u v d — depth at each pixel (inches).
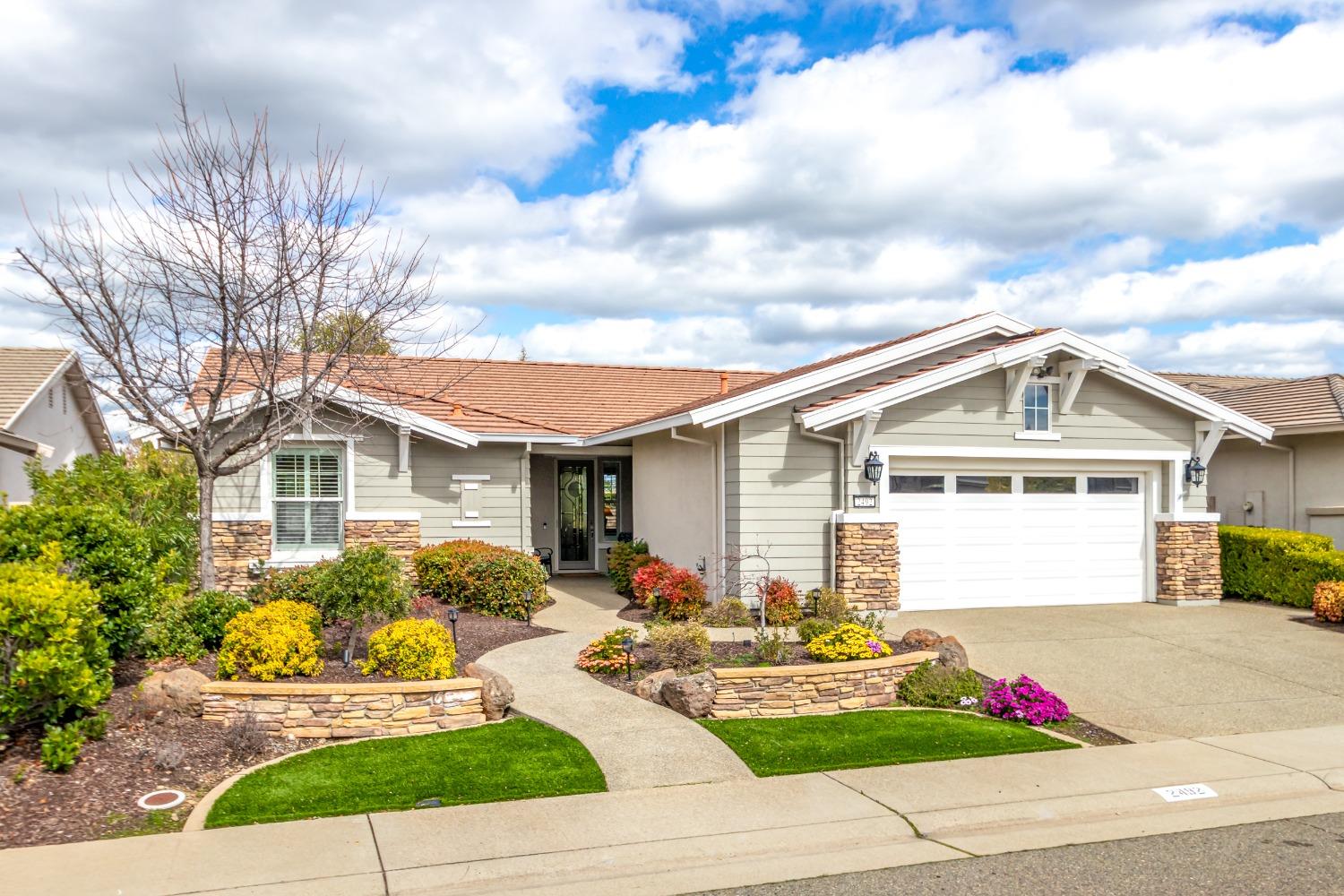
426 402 708.7
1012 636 485.4
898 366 559.5
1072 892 208.7
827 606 493.4
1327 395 710.5
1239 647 467.5
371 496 619.2
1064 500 582.6
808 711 355.9
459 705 330.3
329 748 303.0
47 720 284.4
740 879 217.5
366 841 231.8
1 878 207.3
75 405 951.0
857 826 246.2
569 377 869.2
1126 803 264.8
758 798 265.6
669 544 649.6
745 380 920.9
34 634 274.5
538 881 215.5
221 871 213.5
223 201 437.7
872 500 537.0
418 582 573.0
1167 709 367.9
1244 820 256.1
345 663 370.9
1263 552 596.1
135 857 220.1
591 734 319.3
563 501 789.9
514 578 551.8
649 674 389.7
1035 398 569.6
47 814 243.0
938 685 372.8
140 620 351.9
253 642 338.6
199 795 263.4
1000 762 298.7
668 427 561.0
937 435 548.1
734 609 503.5
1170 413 595.2
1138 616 545.0
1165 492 599.2
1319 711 365.7
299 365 605.6
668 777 281.7
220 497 589.6
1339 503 663.8
